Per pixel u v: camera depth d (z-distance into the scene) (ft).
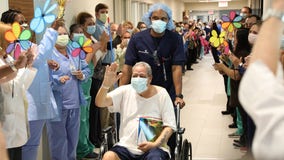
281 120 2.63
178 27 33.19
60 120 11.00
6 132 7.68
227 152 13.75
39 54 9.06
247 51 12.80
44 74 9.45
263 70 2.89
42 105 9.43
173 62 9.78
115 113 9.20
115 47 15.37
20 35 7.64
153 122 8.81
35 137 9.59
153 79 9.84
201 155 13.52
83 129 13.11
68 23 14.49
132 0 31.55
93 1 18.35
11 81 7.75
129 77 10.07
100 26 15.58
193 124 17.88
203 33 42.19
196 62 45.09
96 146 14.34
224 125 17.62
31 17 11.35
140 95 8.95
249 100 2.88
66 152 11.71
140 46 9.84
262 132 2.69
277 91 2.76
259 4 24.90
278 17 3.07
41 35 10.30
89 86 13.41
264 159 2.66
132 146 8.73
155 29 9.44
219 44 13.25
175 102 9.32
